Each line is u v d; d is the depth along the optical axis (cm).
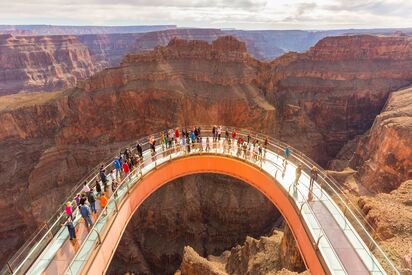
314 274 1992
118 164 2730
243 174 3378
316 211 2289
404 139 5862
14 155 8506
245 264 4703
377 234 2686
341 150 9625
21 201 7744
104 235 2064
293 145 9125
